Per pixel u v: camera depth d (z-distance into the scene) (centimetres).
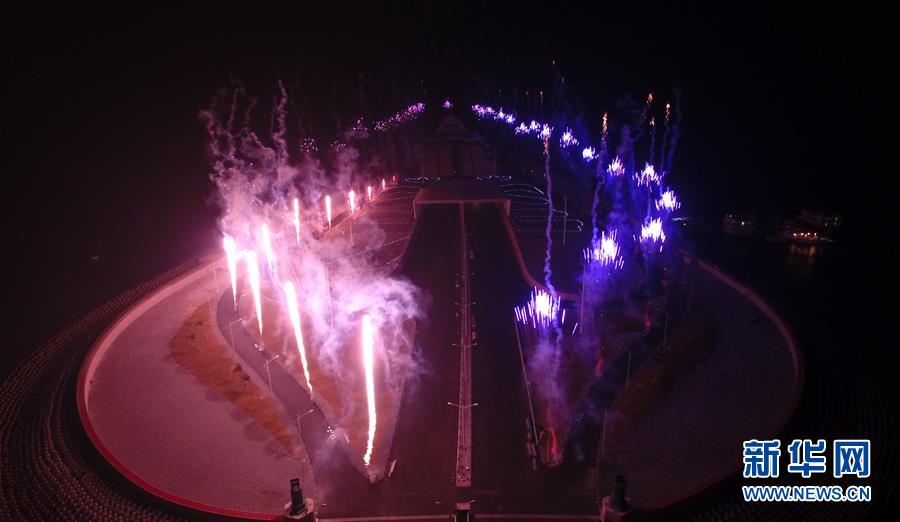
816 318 3591
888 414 2619
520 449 2534
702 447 2502
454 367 3183
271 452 2538
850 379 2927
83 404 2788
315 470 2420
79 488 2244
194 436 2647
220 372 3173
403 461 2473
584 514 2181
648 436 2600
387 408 2819
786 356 3120
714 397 2844
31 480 2328
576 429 2650
